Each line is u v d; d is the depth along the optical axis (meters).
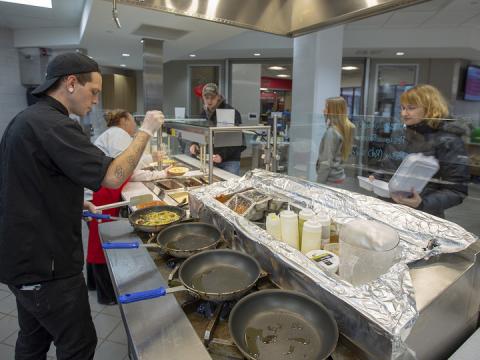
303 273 0.81
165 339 0.72
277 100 9.70
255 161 2.53
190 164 2.90
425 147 1.62
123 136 2.33
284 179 1.46
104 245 1.10
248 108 6.58
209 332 0.73
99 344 1.85
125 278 0.96
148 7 1.31
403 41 4.79
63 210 1.14
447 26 4.61
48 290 1.15
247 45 5.07
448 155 1.53
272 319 0.76
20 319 1.33
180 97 6.56
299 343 0.70
